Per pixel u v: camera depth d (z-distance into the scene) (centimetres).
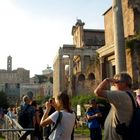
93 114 1591
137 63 3478
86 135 2714
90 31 10238
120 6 1777
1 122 3394
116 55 1758
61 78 9494
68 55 9712
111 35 4791
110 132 567
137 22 3984
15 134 1158
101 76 4638
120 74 594
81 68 9562
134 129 548
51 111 1149
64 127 762
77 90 8006
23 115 1514
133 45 3512
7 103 14475
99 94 559
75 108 4256
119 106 552
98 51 4725
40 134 1526
